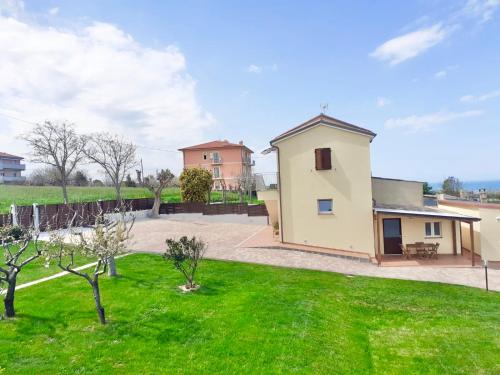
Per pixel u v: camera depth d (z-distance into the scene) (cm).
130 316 1000
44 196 4466
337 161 2111
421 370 789
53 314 1001
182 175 3881
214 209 3566
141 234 2630
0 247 1822
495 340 942
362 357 844
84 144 4291
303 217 2161
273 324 975
